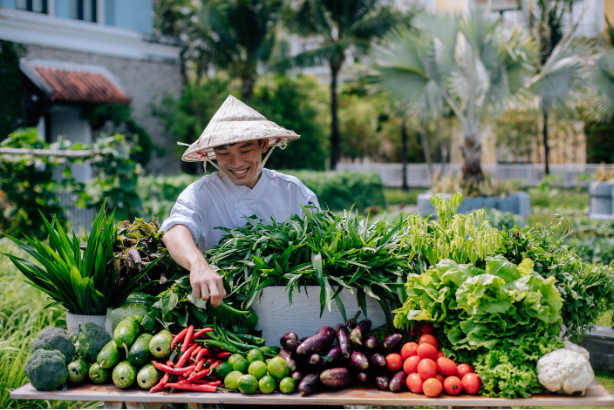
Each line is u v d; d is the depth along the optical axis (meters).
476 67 9.16
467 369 1.88
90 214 8.20
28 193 6.67
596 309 2.15
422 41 9.22
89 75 13.74
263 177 2.73
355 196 12.29
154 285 2.42
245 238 2.29
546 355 1.81
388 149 26.39
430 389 1.83
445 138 21.66
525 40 9.38
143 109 15.31
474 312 1.87
